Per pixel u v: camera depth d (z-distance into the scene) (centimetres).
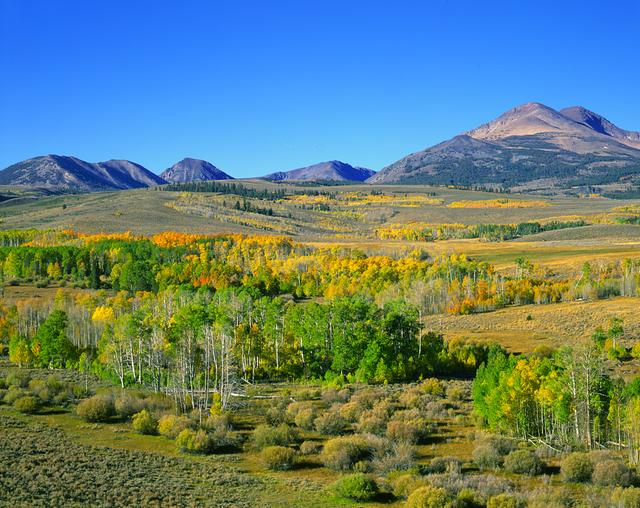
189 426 4894
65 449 4159
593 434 4734
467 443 4803
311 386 7381
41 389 6047
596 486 3684
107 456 4100
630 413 4259
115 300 12038
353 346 7844
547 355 8606
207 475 3881
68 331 10162
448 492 3391
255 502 3388
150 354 6875
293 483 3809
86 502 3069
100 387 6644
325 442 4797
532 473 4003
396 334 8269
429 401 6172
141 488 3438
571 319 11444
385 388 7031
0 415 5200
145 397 6125
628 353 8306
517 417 4969
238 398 6475
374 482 3659
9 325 10112
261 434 4697
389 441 4628
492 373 5525
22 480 3312
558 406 4678
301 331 8394
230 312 8581
